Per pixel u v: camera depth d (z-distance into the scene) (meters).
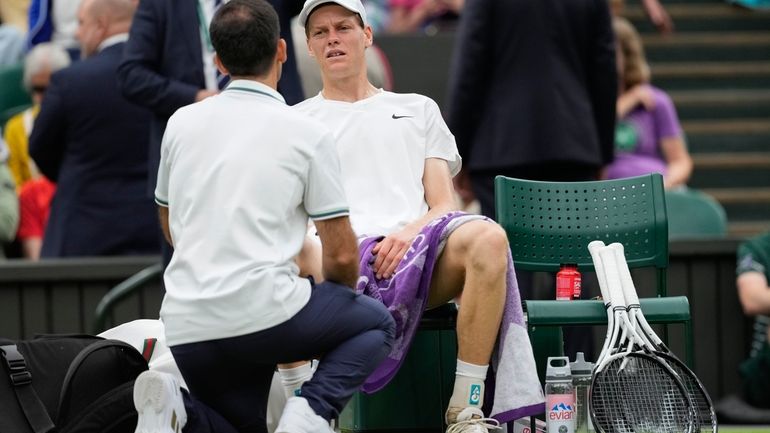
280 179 15.95
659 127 32.81
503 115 25.17
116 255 27.75
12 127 32.28
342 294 16.22
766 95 41.62
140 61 23.00
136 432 15.66
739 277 28.42
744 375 28.31
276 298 15.70
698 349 29.23
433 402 18.91
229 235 15.77
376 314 16.34
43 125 27.41
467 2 25.22
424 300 17.91
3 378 16.69
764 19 43.56
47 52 32.34
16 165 32.22
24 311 27.41
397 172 19.09
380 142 19.16
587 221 20.42
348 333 16.16
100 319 25.61
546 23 25.05
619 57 32.78
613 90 25.53
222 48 16.44
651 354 17.70
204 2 22.89
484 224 17.75
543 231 20.34
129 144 27.56
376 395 18.83
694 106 41.31
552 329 19.20
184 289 15.87
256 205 15.88
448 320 18.53
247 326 15.66
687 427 17.38
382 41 36.62
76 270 27.36
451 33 37.25
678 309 18.64
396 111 19.31
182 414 15.79
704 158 40.19
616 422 17.47
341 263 16.23
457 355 18.30
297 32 27.25
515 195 20.33
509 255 17.88
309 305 15.98
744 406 28.28
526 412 17.53
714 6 43.78
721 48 42.75
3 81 35.88
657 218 20.22
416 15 39.72
